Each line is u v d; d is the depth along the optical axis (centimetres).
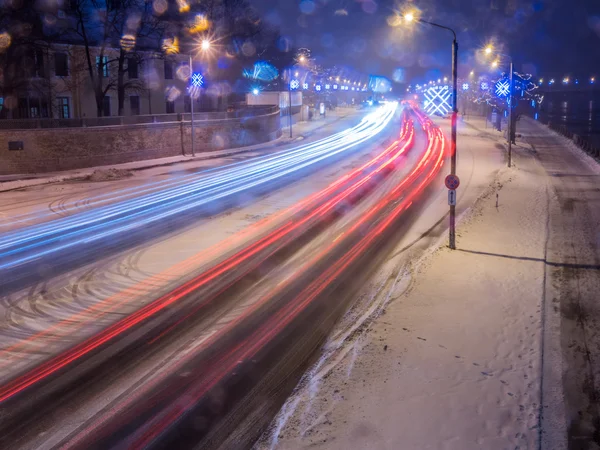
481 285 1625
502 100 6294
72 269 1828
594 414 980
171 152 4706
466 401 984
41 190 3272
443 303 1471
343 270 1823
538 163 4784
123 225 2447
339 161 4622
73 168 3925
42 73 4488
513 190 3325
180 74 5919
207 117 5075
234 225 2450
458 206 2875
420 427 903
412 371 1092
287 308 1488
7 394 1044
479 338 1252
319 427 907
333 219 2583
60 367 1151
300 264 1888
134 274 1775
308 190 3331
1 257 1975
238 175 3903
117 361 1177
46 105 4569
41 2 4388
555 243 2189
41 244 2145
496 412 950
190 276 1755
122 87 4894
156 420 955
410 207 2858
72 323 1385
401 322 1340
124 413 977
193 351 1225
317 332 1330
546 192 3334
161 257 1962
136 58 5056
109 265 1870
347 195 3180
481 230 2333
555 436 905
